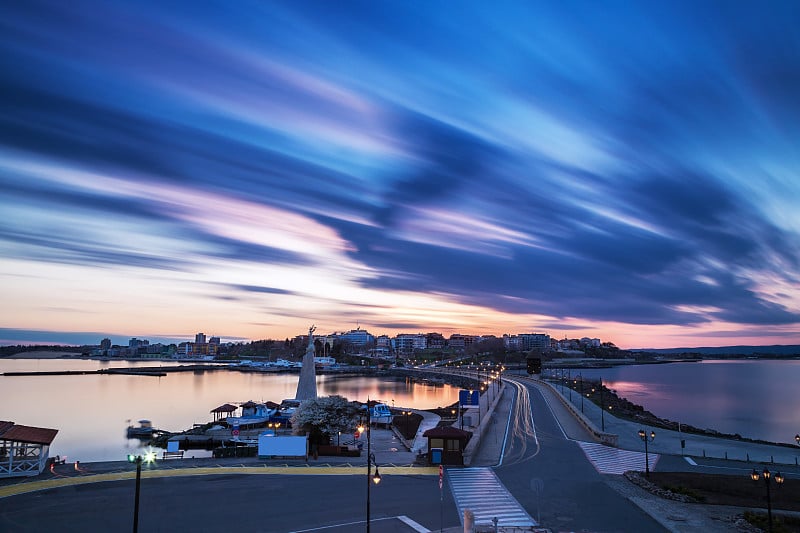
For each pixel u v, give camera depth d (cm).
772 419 14338
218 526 3412
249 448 5762
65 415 13100
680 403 18438
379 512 3731
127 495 4078
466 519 3141
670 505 3988
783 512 3781
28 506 3784
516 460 5616
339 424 6438
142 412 13925
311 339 11125
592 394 14750
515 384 17512
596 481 4756
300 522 3506
